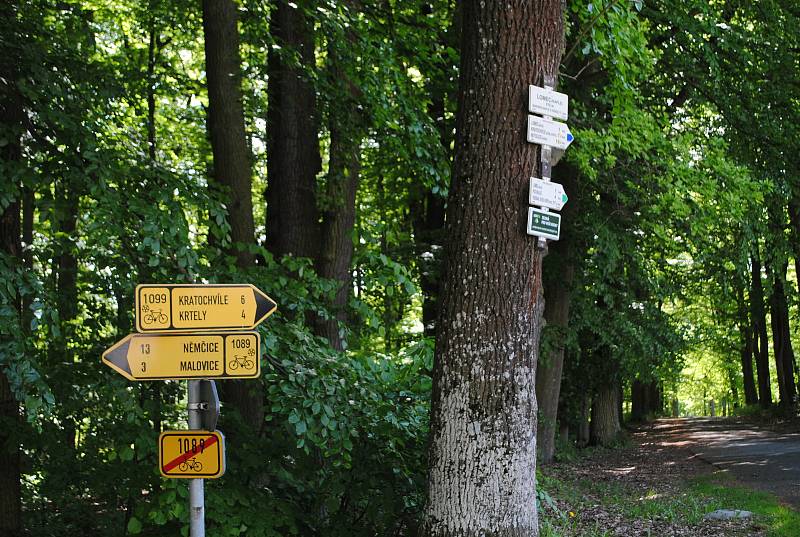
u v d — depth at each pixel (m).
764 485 13.30
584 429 25.03
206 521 6.03
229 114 8.23
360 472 6.57
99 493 6.77
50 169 6.36
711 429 29.39
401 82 9.91
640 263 17.47
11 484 7.85
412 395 6.81
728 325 35.56
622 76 10.29
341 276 10.53
